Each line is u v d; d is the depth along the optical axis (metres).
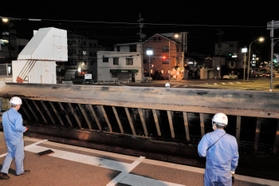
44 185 4.18
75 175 4.55
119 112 6.71
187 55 60.91
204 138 2.98
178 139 5.55
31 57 8.90
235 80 51.19
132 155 5.58
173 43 52.94
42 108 7.62
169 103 5.16
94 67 60.41
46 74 9.70
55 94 6.72
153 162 5.16
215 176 2.88
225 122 2.97
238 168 4.60
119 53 47.56
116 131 6.69
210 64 63.72
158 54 54.31
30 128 7.27
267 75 65.94
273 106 4.34
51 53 9.73
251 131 5.24
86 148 6.09
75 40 56.47
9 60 40.38
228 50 71.31
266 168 4.45
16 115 4.29
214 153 2.88
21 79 9.09
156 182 4.25
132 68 48.75
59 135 6.70
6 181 4.32
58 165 5.02
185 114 5.22
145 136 5.89
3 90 7.76
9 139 4.36
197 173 4.61
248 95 4.71
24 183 4.25
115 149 5.80
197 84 38.94
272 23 19.44
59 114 7.20
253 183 4.20
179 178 4.40
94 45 63.28
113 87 6.18
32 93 7.09
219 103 4.77
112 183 4.23
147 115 6.30
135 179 4.38
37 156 5.53
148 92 5.65
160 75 54.56
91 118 6.97
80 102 6.23
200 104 4.89
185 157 5.09
